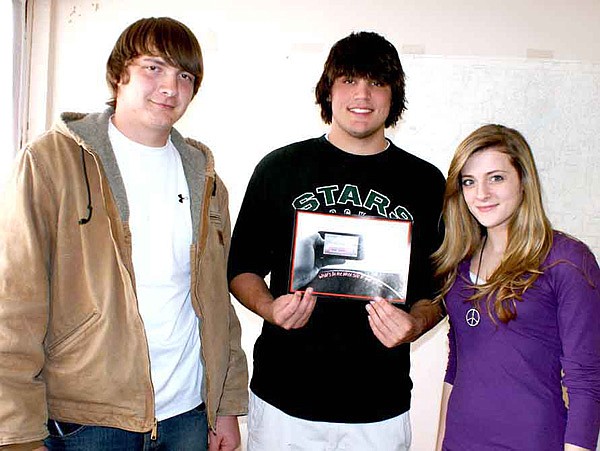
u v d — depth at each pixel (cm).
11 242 116
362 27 259
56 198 122
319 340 151
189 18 261
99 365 123
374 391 150
